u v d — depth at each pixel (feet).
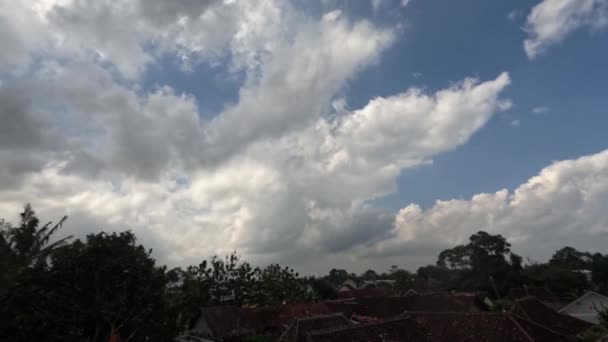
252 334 141.28
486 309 162.30
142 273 102.06
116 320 93.71
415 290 288.51
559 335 88.84
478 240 295.07
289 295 227.81
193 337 143.43
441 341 92.73
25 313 80.23
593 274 251.39
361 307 162.61
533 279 270.46
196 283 181.78
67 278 93.15
